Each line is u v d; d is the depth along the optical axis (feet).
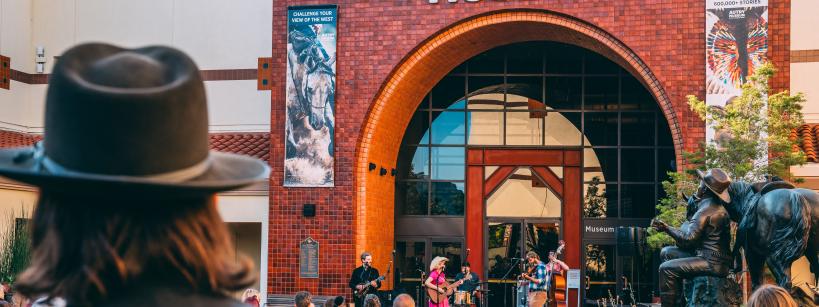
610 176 98.89
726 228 43.19
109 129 6.64
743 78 83.82
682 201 77.46
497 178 100.68
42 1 103.09
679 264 43.27
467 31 89.10
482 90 100.48
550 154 99.96
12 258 81.41
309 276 89.25
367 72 89.92
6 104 98.89
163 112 6.75
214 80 99.91
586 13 87.20
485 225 100.42
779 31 83.92
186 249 6.95
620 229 75.46
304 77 90.27
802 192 40.27
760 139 76.23
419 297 98.84
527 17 87.92
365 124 89.81
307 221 89.81
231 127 99.19
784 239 39.88
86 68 6.86
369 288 79.87
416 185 101.04
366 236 90.53
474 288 83.87
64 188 6.75
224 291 7.18
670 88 85.35
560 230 99.50
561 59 99.60
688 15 85.35
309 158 89.97
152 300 6.82
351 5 90.27
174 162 6.89
